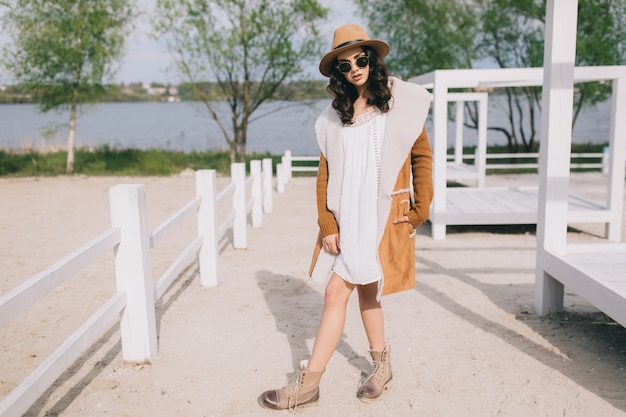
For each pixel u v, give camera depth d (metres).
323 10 15.48
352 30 2.63
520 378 3.32
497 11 19.28
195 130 49.78
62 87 15.99
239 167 6.90
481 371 3.43
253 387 3.24
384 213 2.64
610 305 3.33
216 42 15.81
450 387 3.22
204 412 2.96
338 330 2.88
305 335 4.07
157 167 16.33
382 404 3.02
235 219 7.00
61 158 18.48
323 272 2.86
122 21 15.89
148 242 3.55
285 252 6.88
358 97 2.76
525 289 5.21
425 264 6.27
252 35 15.84
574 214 7.93
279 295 5.08
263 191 9.84
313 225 8.71
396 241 2.70
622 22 17.34
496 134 41.19
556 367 3.47
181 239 7.69
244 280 5.60
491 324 4.26
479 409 2.96
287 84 16.95
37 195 11.88
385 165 2.63
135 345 3.53
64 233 8.02
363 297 3.01
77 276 5.75
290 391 2.95
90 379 3.36
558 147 4.20
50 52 15.50
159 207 10.31
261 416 2.90
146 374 3.42
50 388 3.23
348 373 3.41
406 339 3.99
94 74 15.45
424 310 4.62
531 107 21.25
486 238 7.87
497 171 17.56
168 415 2.93
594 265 4.06
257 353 3.74
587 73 7.56
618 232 7.94
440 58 19.31
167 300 4.95
